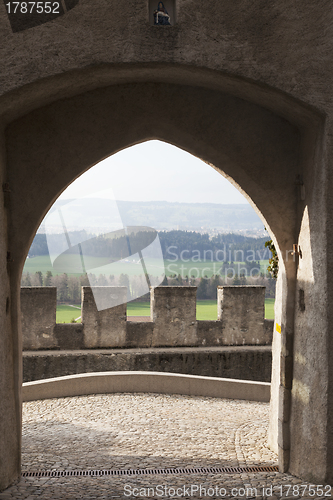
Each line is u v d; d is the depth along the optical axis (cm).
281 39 418
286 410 500
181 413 754
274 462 527
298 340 488
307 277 469
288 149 498
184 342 1126
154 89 491
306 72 420
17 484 449
